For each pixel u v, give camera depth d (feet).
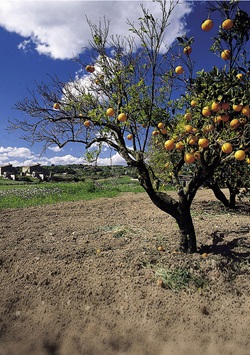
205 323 9.45
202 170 12.55
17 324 9.53
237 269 12.23
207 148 11.71
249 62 10.62
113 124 12.48
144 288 10.91
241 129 10.97
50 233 18.13
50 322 9.55
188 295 10.63
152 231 18.10
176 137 11.70
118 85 12.60
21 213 26.81
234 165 17.90
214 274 11.69
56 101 12.98
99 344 8.81
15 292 10.86
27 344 8.82
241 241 15.17
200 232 17.34
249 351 8.45
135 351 8.59
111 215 24.90
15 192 47.11
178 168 14.39
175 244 14.93
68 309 10.06
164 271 11.77
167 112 14.35
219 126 11.92
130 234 17.38
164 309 9.98
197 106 11.58
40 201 37.11
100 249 14.58
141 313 9.84
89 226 20.29
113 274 11.77
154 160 14.44
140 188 55.31
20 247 15.23
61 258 13.50
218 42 10.96
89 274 11.83
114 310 10.03
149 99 13.30
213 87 10.52
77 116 12.16
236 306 10.21
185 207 13.14
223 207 27.89
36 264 12.76
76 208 29.66
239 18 10.01
